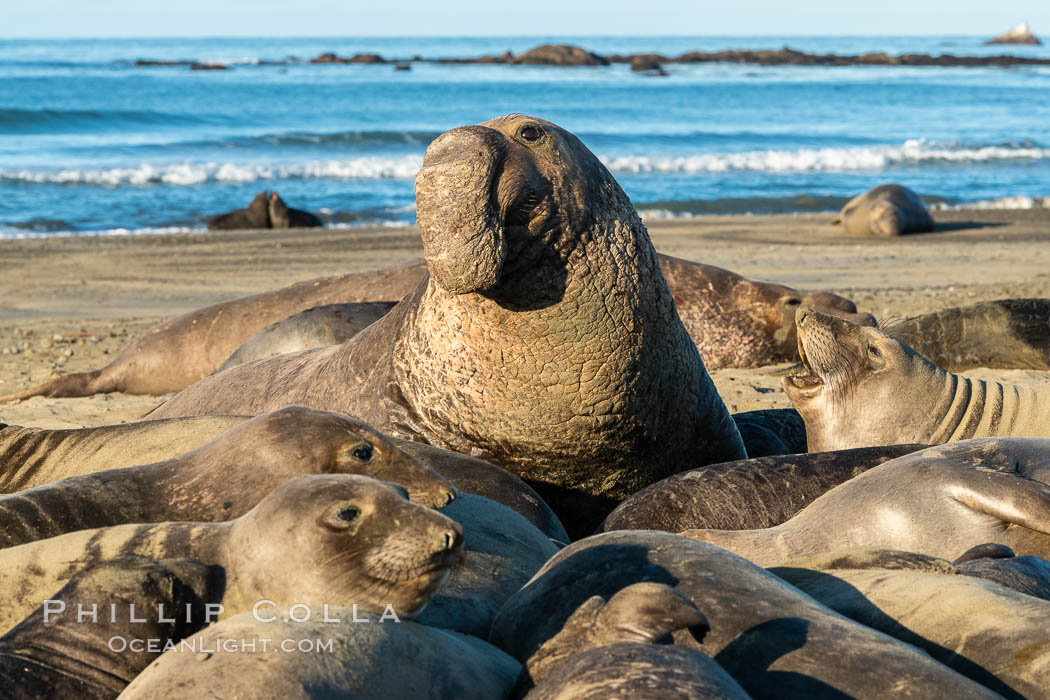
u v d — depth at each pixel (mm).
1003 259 72750
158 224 95188
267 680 10719
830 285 61531
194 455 17031
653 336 21609
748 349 43375
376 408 23234
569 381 20922
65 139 163000
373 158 145250
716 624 12820
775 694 11742
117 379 41156
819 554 17328
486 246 18859
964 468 18703
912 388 26047
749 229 89375
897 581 14336
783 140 181625
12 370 44688
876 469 19719
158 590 12758
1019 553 17750
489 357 20984
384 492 13367
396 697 11391
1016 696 11992
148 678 11133
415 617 13586
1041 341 37188
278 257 74688
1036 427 25438
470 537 17250
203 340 40688
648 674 10492
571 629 12734
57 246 80562
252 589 13148
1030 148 164750
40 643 12312
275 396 26766
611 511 22172
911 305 52312
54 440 20672
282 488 13625
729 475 21359
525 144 20188
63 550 14320
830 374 26969
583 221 20375
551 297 20266
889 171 142625
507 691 12781
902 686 11320
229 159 143750
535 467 21922
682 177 133375
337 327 34781
